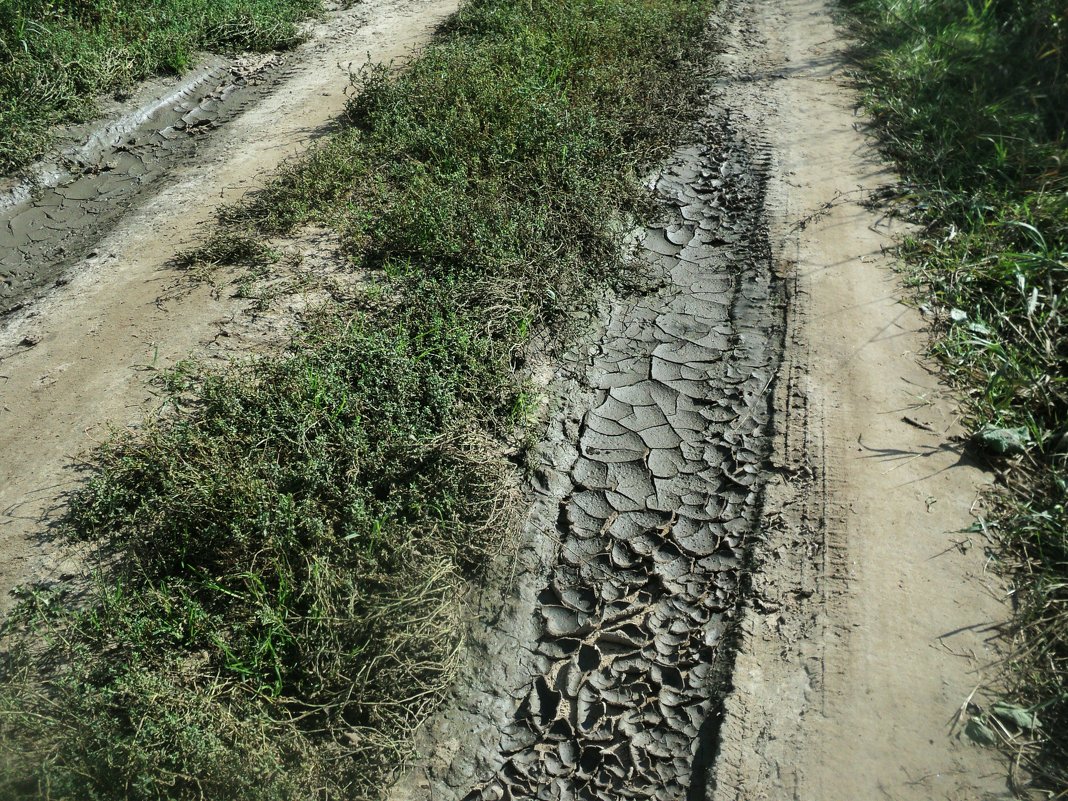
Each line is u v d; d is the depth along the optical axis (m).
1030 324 4.87
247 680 3.24
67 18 8.45
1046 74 7.11
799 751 3.14
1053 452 4.21
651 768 3.20
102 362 4.88
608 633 3.64
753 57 8.77
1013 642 3.42
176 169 7.06
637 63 7.96
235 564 3.58
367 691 3.25
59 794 2.81
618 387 4.83
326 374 4.46
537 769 3.22
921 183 6.36
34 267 5.98
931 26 8.46
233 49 9.09
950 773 3.03
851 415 4.50
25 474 4.18
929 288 5.33
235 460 3.98
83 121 7.52
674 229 6.12
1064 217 5.57
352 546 3.63
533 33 8.38
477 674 3.50
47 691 3.23
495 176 6.17
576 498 4.21
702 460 4.39
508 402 4.54
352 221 6.04
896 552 3.80
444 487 3.96
